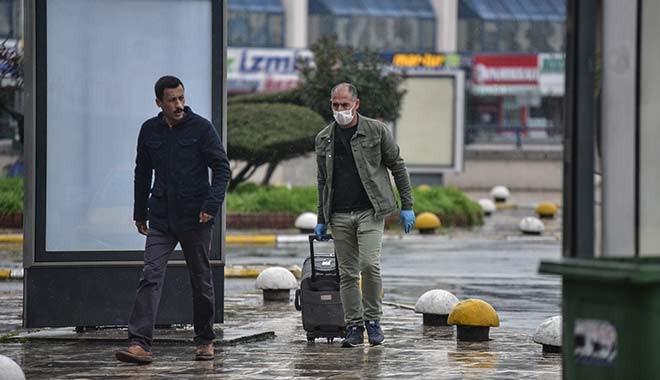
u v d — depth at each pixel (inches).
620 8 573.0
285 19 5890.8
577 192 574.6
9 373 781.3
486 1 6274.6
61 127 1106.7
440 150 3959.2
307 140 3016.7
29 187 1092.5
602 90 574.2
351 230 1027.3
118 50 1118.4
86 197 1106.7
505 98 5974.4
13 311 1369.3
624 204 573.3
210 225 945.5
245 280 1808.6
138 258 1108.5
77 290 1102.4
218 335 1096.2
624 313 527.5
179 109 932.0
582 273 535.5
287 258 2138.3
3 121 4156.0
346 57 3368.6
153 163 944.3
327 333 1072.2
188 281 1111.0
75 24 1110.4
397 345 1066.1
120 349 1042.7
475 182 4835.1
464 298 1549.0
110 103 1113.4
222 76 1125.7
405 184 1031.6
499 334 1161.4
